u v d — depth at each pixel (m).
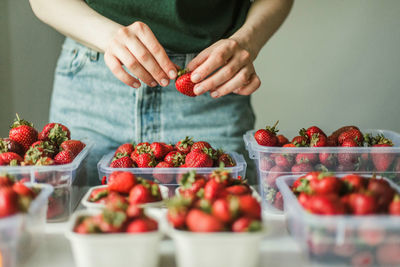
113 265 0.80
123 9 1.54
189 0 1.51
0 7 2.52
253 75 1.45
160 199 1.02
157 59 1.29
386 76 3.01
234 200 0.81
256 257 0.82
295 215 0.93
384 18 2.93
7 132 2.66
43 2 1.53
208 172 1.17
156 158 1.31
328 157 1.20
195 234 0.78
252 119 1.85
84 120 1.71
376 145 1.30
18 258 0.84
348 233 0.84
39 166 1.07
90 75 1.68
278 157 1.20
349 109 3.05
